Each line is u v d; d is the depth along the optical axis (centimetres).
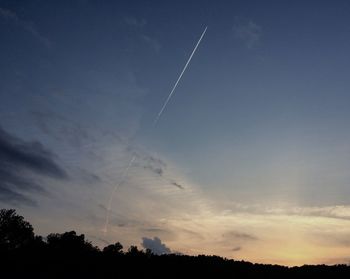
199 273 5531
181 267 5891
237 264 6212
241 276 5419
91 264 5988
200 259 6475
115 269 5706
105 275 5284
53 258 6238
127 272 5528
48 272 5306
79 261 6159
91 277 5128
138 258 6575
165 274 5444
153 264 6072
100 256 6675
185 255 6881
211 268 5847
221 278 5278
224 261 6425
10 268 5388
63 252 6650
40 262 5894
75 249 6888
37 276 5022
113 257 6619
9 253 6256
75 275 5212
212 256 6781
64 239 7056
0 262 5662
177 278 5206
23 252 6397
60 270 5488
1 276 4897
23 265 5622
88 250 7094
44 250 6619
